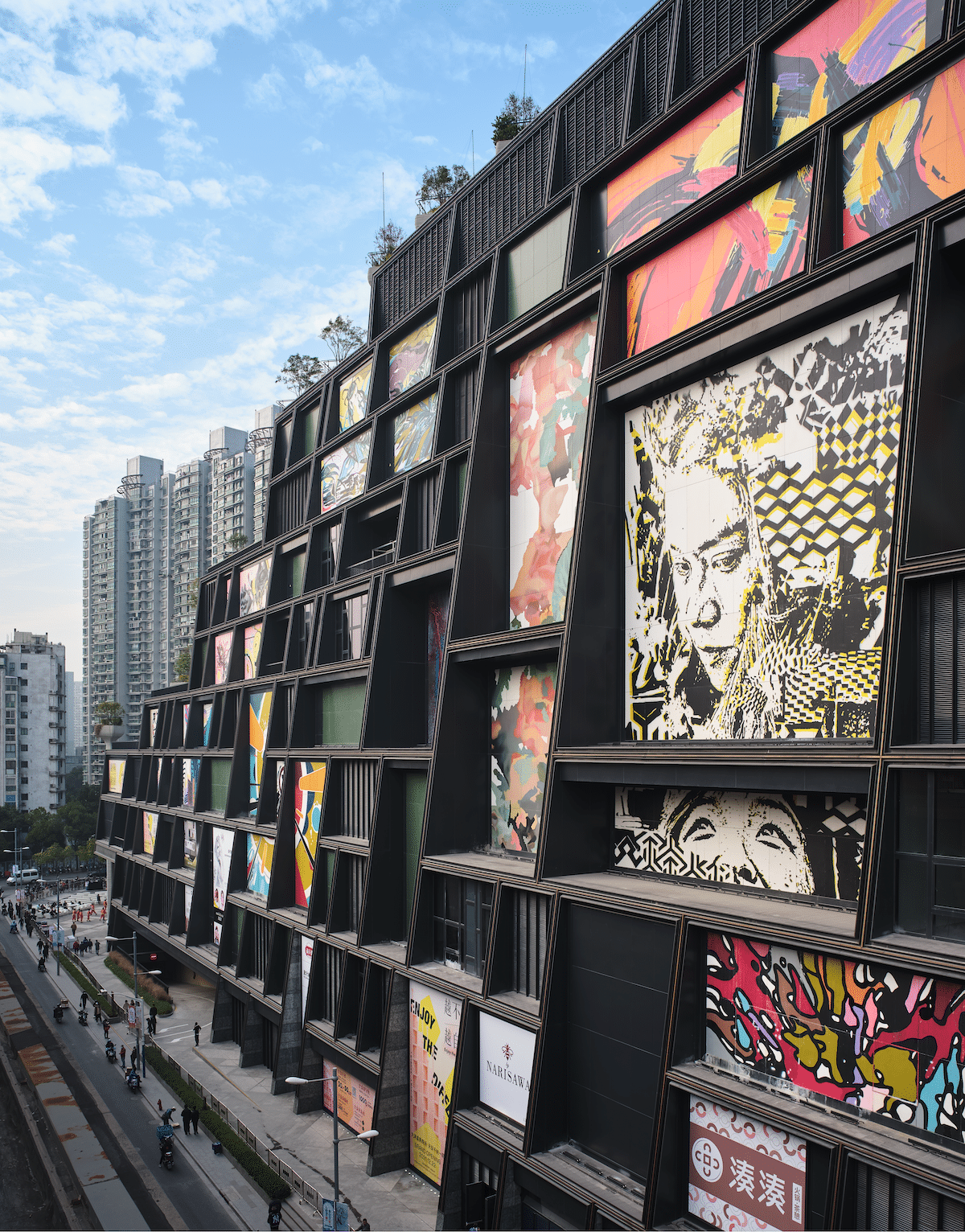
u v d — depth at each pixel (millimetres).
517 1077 29781
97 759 183125
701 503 27438
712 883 25781
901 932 19547
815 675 23500
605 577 30234
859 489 22672
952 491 21031
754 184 26469
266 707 58062
